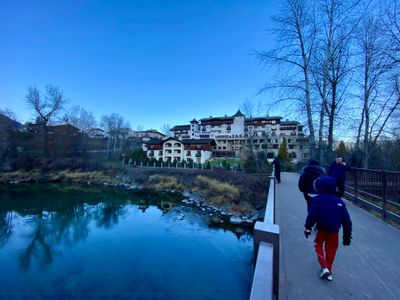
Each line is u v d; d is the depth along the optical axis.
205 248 10.12
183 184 26.78
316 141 12.27
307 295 2.33
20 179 31.44
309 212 2.81
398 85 12.28
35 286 7.67
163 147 52.00
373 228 4.51
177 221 14.52
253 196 16.83
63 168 36.19
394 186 4.99
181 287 7.16
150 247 10.45
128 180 31.17
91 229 13.64
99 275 8.15
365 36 12.44
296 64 11.14
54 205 19.58
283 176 15.59
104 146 60.38
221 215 15.63
